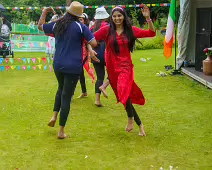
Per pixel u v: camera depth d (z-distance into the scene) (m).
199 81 7.46
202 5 8.78
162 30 20.72
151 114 5.25
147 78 8.38
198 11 8.16
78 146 4.00
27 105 5.86
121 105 5.84
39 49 15.13
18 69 9.48
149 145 4.01
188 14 8.77
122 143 4.08
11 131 4.53
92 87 7.45
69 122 4.90
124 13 4.07
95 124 4.81
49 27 4.19
